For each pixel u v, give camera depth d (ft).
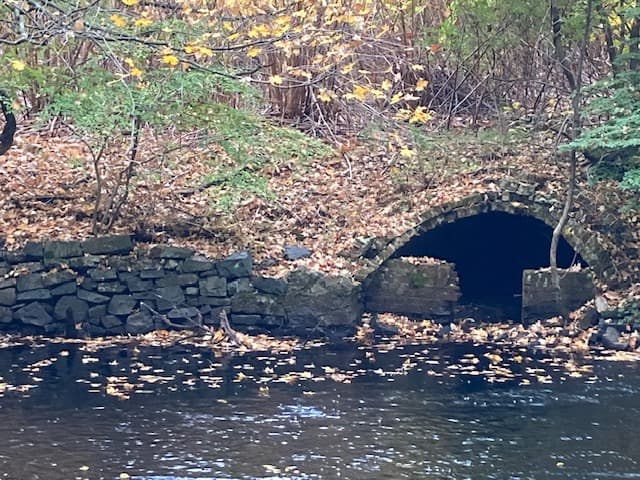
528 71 58.80
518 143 53.21
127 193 45.52
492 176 48.70
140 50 39.32
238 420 29.25
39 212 46.16
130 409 30.32
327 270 44.24
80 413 29.76
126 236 43.68
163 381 34.30
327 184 52.21
